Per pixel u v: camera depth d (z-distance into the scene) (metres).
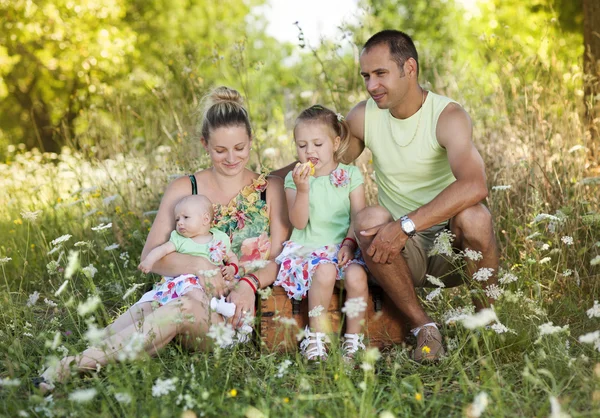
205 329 3.06
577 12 7.32
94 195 5.52
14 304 3.83
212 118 3.34
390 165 3.48
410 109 3.36
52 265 3.45
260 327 3.22
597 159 4.84
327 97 5.98
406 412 2.49
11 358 3.07
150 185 5.84
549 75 5.41
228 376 2.67
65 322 3.67
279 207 3.52
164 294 3.18
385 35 3.27
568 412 2.42
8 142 14.47
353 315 2.62
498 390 2.46
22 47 13.34
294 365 2.97
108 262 4.68
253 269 2.98
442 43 10.35
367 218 3.16
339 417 2.42
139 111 7.25
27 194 6.17
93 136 7.02
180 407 2.56
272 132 6.09
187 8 16.02
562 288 3.79
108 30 13.26
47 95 14.09
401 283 3.15
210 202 3.35
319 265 3.17
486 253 3.16
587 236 4.04
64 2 12.74
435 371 2.88
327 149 3.41
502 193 4.63
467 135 3.24
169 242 3.28
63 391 2.62
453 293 3.90
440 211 3.06
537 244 3.88
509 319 3.15
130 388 2.51
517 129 4.96
